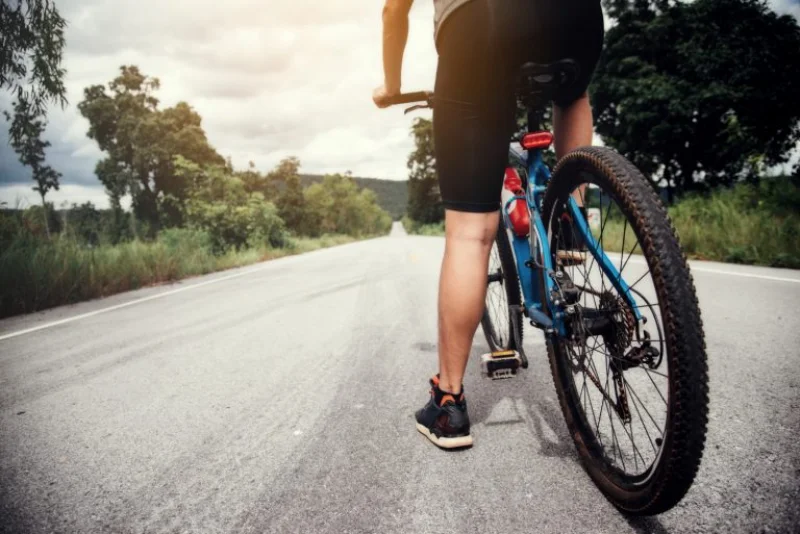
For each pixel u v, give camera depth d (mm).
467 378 2059
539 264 1414
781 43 14859
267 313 3938
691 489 1149
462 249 1318
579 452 1297
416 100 1616
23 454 1582
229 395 2053
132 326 3779
